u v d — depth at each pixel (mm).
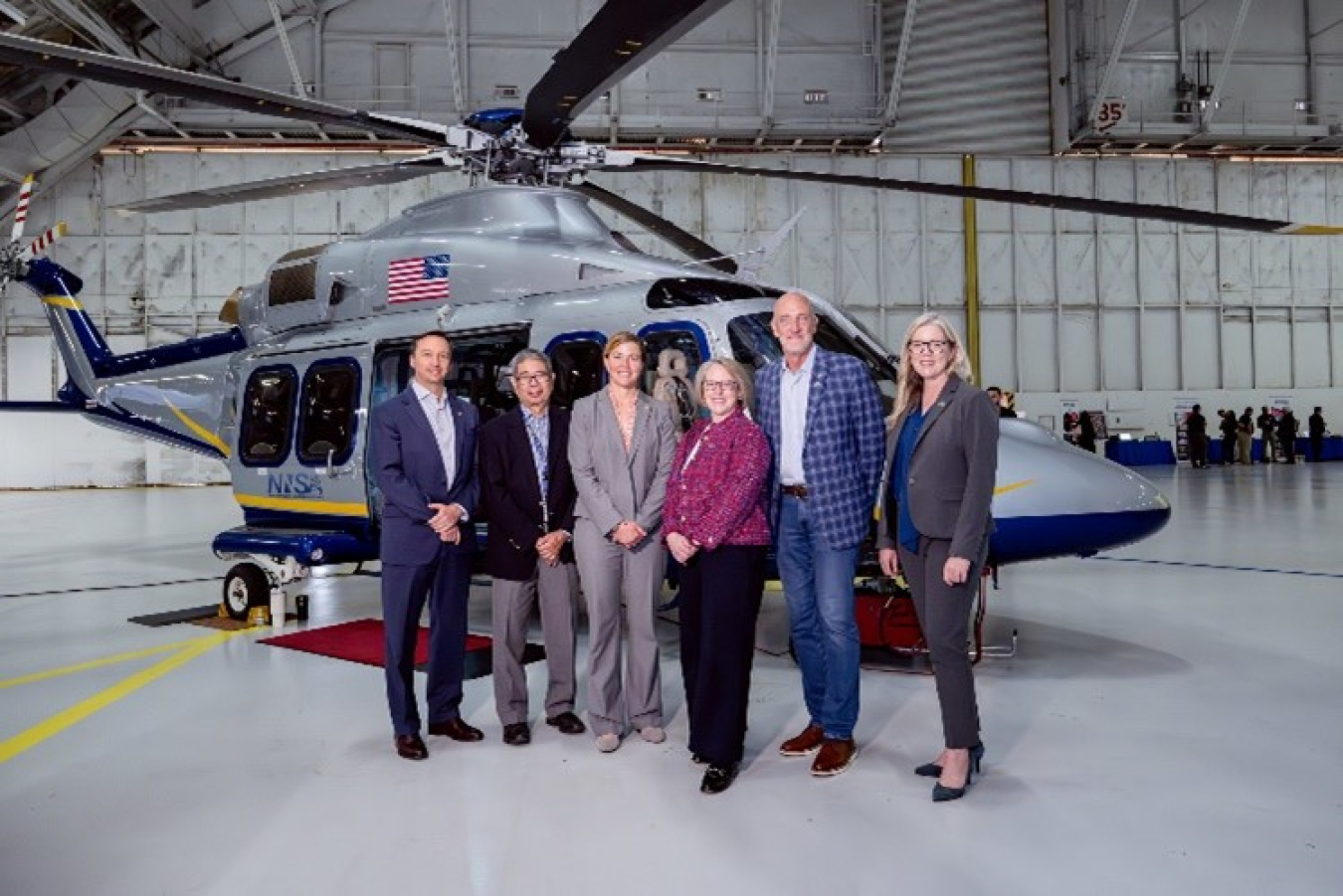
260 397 6070
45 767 3205
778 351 4391
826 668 3148
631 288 4754
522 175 5723
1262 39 20406
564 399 4781
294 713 3826
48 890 2328
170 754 3334
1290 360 21344
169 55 17719
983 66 20188
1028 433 4531
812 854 2486
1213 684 4047
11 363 19578
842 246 20406
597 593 3357
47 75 16062
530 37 19391
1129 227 20828
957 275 20516
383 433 3393
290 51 17234
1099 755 3203
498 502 3465
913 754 3270
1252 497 12766
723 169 5672
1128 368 20906
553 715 3631
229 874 2406
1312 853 2443
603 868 2422
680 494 3076
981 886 2295
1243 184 21078
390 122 4984
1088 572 7082
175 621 5777
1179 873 2344
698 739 3006
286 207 19594
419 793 2955
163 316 19375
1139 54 20078
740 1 19562
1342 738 3344
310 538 5480
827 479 3129
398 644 3326
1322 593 6070
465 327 5160
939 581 2877
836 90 19875
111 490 19469
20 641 5227
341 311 5859
